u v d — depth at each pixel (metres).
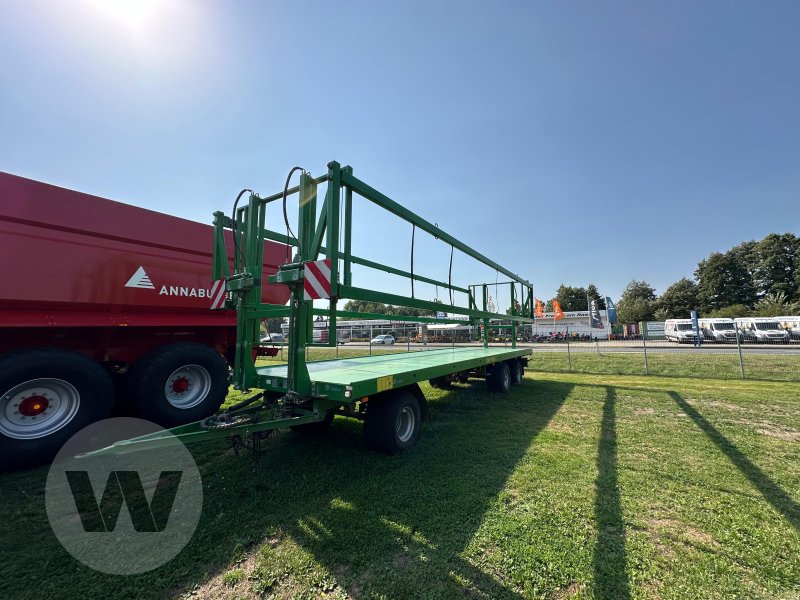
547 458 3.73
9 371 3.29
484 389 7.79
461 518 2.62
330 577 2.05
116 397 4.57
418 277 5.71
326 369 4.62
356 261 4.58
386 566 2.13
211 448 4.04
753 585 1.98
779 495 2.97
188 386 4.65
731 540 2.37
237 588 1.98
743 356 14.74
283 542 2.36
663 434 4.54
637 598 1.89
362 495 2.95
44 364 3.48
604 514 2.67
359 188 3.31
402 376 3.93
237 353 3.63
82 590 1.95
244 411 3.30
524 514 2.67
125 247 4.36
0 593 1.91
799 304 41.19
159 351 4.38
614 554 2.22
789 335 25.28
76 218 3.98
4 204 3.52
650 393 7.30
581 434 4.54
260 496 2.95
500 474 3.34
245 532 2.46
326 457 3.76
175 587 1.99
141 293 4.45
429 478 3.26
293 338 3.18
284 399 3.15
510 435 4.49
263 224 3.82
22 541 2.37
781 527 2.52
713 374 10.52
